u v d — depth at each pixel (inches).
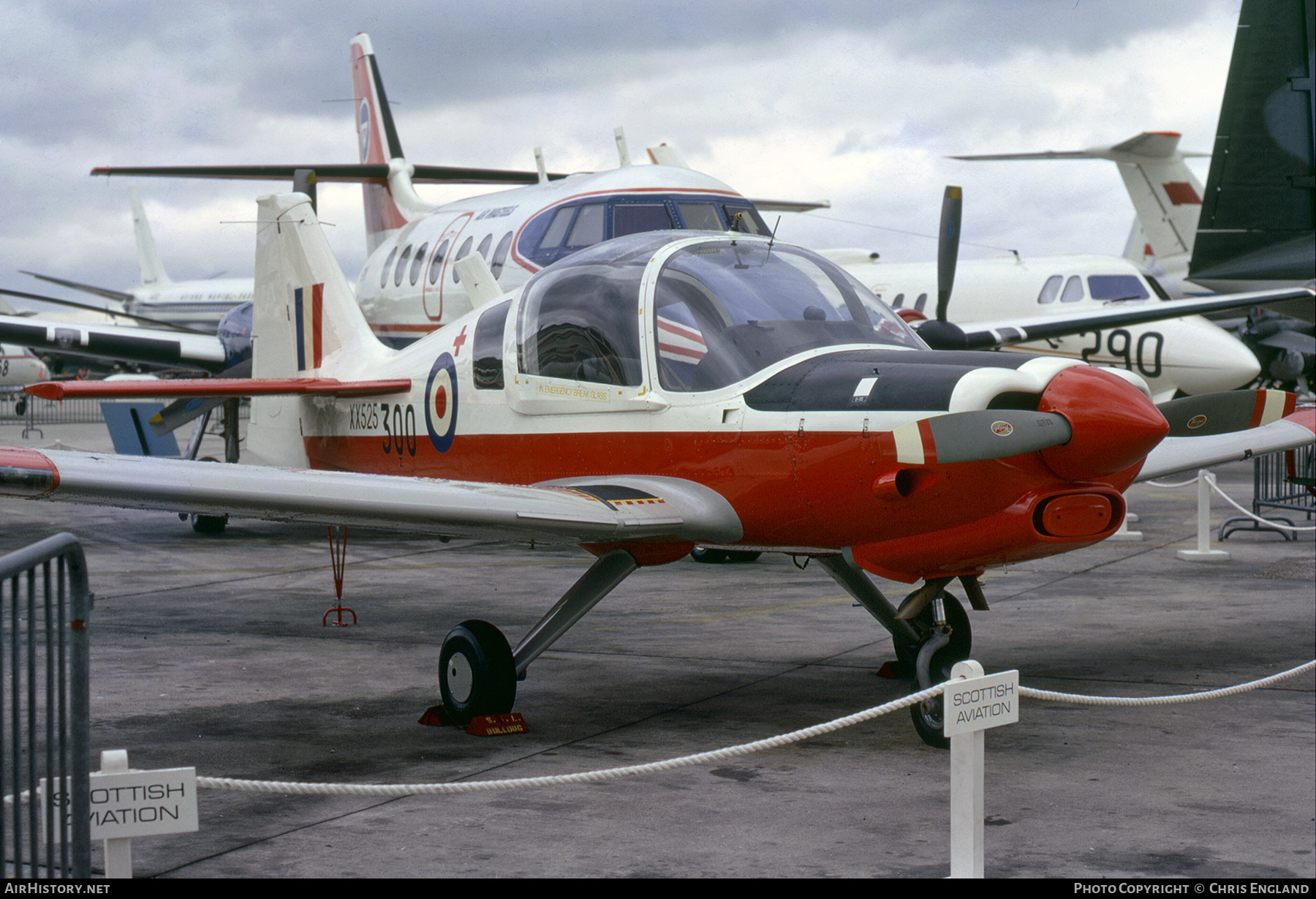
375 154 696.4
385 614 312.8
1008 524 179.6
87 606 92.0
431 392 268.1
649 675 243.0
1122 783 171.8
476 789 121.6
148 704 217.5
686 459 206.1
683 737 197.5
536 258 436.8
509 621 303.4
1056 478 179.2
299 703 219.6
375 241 687.1
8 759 167.5
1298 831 151.5
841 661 256.1
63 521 535.8
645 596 343.6
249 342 554.6
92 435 1163.9
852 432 183.5
